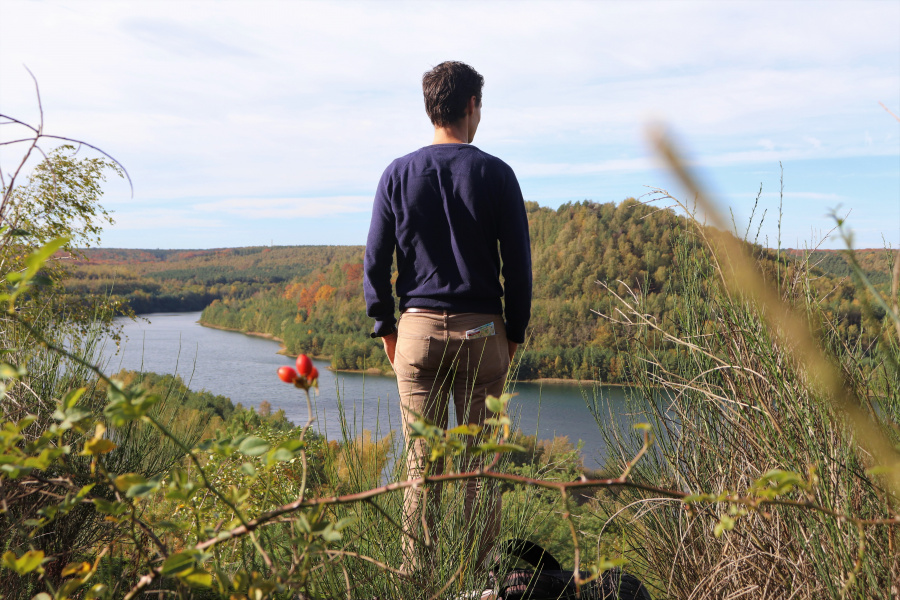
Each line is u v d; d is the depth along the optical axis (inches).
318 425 56.8
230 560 49.8
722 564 55.6
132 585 44.0
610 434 65.7
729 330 56.7
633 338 67.5
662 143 4.9
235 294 4237.2
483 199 72.9
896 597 42.6
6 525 51.4
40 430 58.4
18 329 58.3
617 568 62.0
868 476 43.1
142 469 67.1
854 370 41.4
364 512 56.9
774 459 49.6
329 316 3090.6
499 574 63.2
